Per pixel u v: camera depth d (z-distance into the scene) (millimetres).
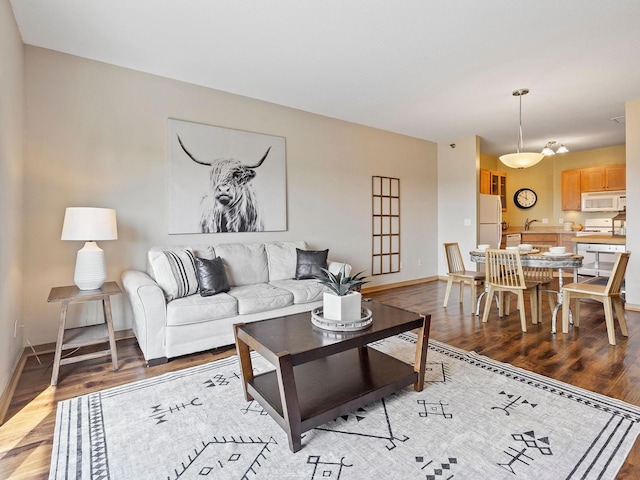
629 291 4316
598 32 2758
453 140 6328
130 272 3188
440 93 4027
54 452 1680
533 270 4082
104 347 3113
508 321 3812
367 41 2895
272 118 4363
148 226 3500
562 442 1717
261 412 2031
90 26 2658
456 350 2939
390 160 5785
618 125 5375
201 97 3811
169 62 3262
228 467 1576
